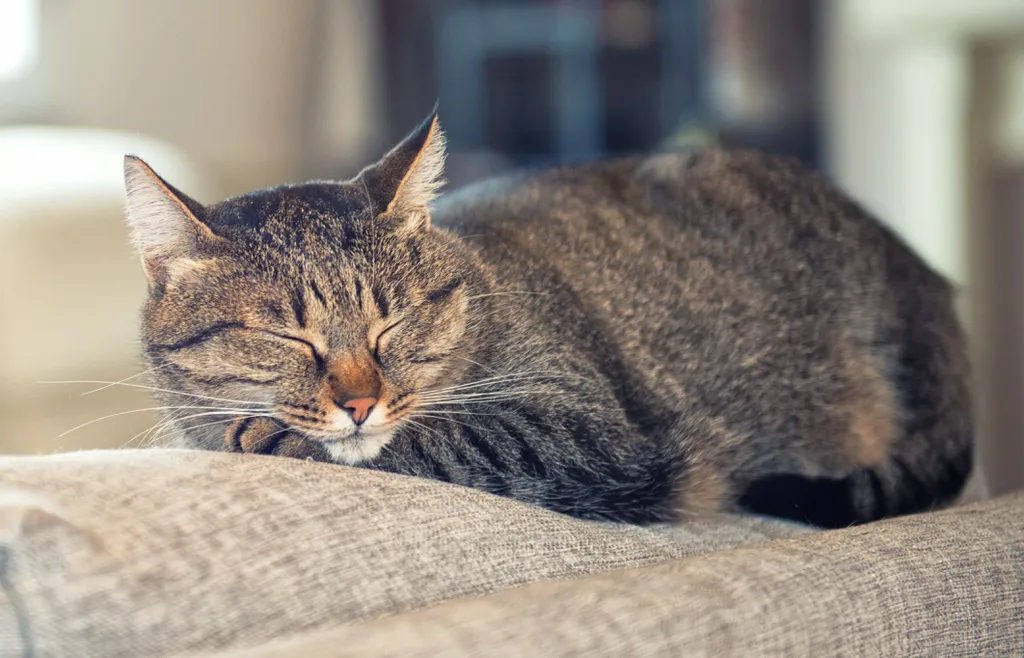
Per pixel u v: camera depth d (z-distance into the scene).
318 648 0.57
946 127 1.53
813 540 0.65
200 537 0.61
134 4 1.52
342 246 0.75
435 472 0.75
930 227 1.56
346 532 0.63
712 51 1.92
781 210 0.87
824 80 1.82
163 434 0.78
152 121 1.54
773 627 0.61
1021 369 1.51
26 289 1.07
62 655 0.58
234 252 0.75
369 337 0.75
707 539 0.74
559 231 0.83
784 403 0.84
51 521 0.59
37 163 1.16
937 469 0.85
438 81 2.00
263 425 0.75
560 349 0.78
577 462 0.76
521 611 0.59
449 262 0.78
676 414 0.80
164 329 0.76
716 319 0.83
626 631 0.59
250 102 1.56
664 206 0.86
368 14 1.82
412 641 0.57
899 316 0.86
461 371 0.78
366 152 1.80
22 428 1.08
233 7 1.54
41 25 1.55
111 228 1.14
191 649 0.59
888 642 0.63
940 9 1.50
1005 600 0.65
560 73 2.02
